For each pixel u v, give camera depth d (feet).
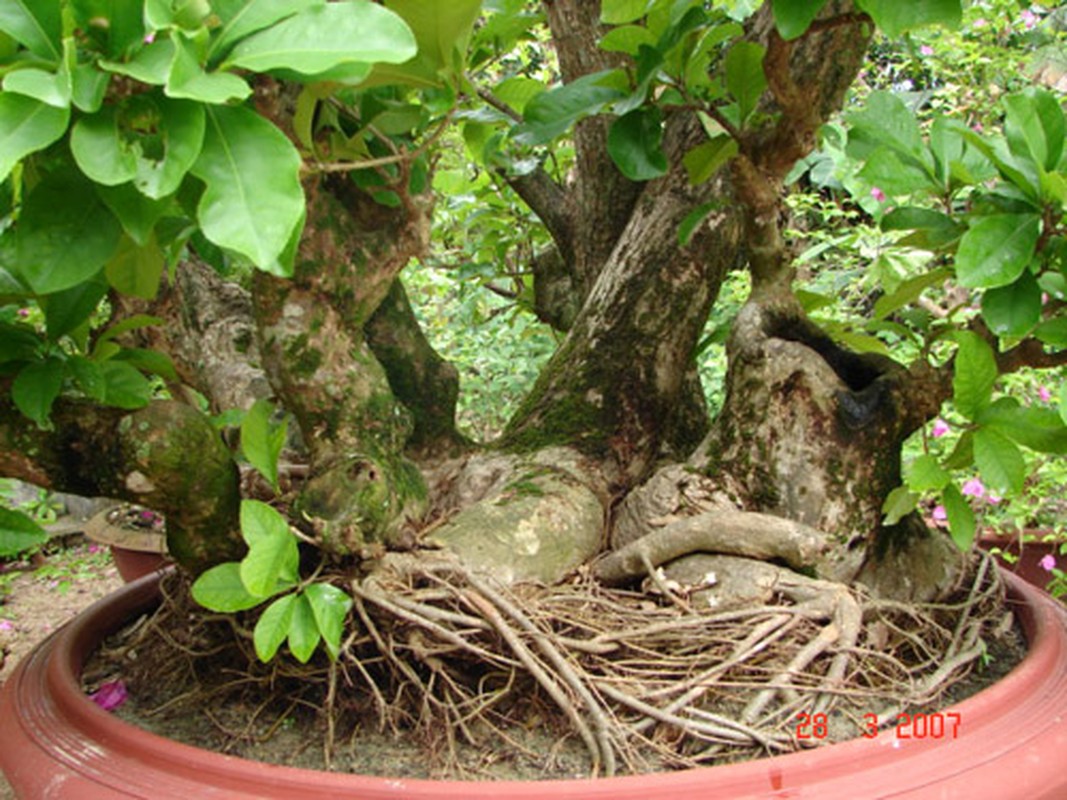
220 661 3.59
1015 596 3.88
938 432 5.57
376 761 2.99
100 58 1.76
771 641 3.09
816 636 3.17
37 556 10.56
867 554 3.70
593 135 5.03
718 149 3.35
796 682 3.03
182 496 3.16
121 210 1.97
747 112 3.15
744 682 2.99
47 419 2.71
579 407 4.53
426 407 4.73
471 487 4.32
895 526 3.82
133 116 1.82
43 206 2.05
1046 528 6.73
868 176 3.18
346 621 3.22
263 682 3.41
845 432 3.69
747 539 3.54
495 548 3.65
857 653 3.15
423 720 3.10
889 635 3.50
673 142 4.68
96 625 3.99
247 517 2.87
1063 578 6.03
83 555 10.98
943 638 3.55
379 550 3.33
